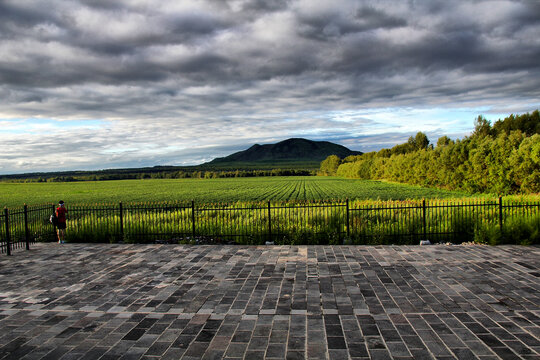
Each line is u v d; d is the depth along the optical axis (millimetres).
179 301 6289
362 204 17219
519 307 5578
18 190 90125
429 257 8805
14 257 10016
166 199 52094
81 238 12484
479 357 4129
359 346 4492
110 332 5113
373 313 5535
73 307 6121
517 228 10172
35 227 13703
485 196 28766
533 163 25750
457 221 11672
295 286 6934
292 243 11000
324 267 8219
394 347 4438
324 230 11836
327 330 4984
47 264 9164
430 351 4305
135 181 142750
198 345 4648
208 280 7473
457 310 5535
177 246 11016
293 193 55062
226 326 5223
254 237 11742
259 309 5832
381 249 9859
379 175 84688
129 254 10078
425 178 51094
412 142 86625
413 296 6203
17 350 4617
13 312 5938
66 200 55031
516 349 4285
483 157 31609
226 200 46625
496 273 7348
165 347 4617
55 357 4414
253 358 4266
